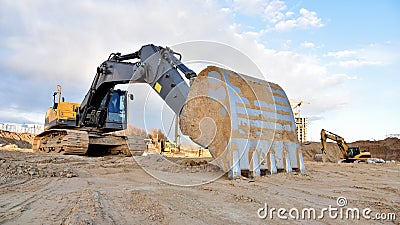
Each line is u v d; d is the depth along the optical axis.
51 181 6.53
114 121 14.48
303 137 55.19
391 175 9.28
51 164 9.81
